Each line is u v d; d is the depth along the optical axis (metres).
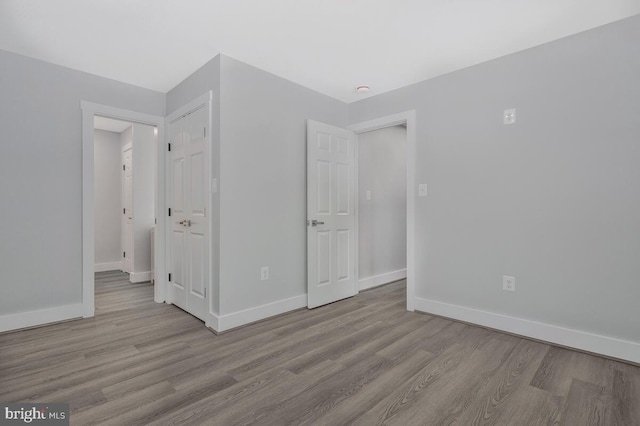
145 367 2.03
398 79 3.13
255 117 2.88
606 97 2.20
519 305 2.57
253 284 2.87
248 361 2.12
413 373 1.97
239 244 2.75
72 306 2.90
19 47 2.53
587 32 2.28
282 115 3.11
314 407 1.63
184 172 3.19
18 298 2.65
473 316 2.80
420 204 3.15
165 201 3.49
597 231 2.24
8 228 2.60
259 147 2.91
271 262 3.01
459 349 2.31
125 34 2.35
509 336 2.55
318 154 3.36
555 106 2.40
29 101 2.69
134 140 4.49
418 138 3.17
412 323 2.85
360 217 4.08
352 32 2.33
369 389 1.79
